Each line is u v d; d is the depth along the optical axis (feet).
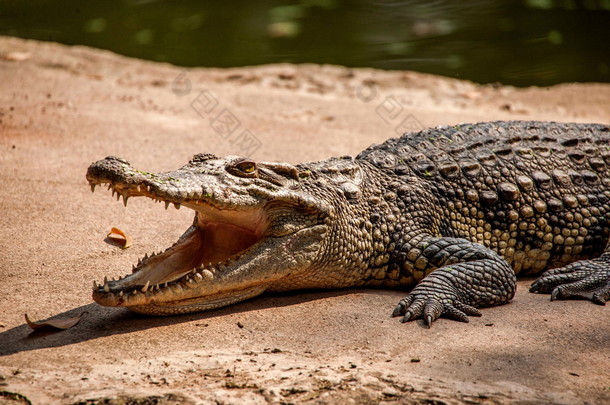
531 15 156.15
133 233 54.95
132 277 40.73
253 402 30.50
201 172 42.34
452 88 111.96
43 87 98.43
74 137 78.59
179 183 40.06
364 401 30.68
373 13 159.12
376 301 44.83
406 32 146.00
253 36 143.74
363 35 143.95
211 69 118.62
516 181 52.16
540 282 47.14
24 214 57.36
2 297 43.09
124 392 31.04
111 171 38.40
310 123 90.38
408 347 37.17
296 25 150.61
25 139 76.54
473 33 144.77
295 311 42.73
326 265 45.75
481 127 57.67
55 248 51.19
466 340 38.11
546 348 37.06
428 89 110.22
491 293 44.09
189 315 41.70
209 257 45.19
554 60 130.00
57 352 36.04
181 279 40.14
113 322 40.32
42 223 55.83
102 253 50.78
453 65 127.54
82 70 110.11
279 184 43.93
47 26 147.84
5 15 156.15
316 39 141.49
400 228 48.19
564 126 59.11
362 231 46.85
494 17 155.02
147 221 57.72
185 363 34.83
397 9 162.09
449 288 43.16
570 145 56.24
